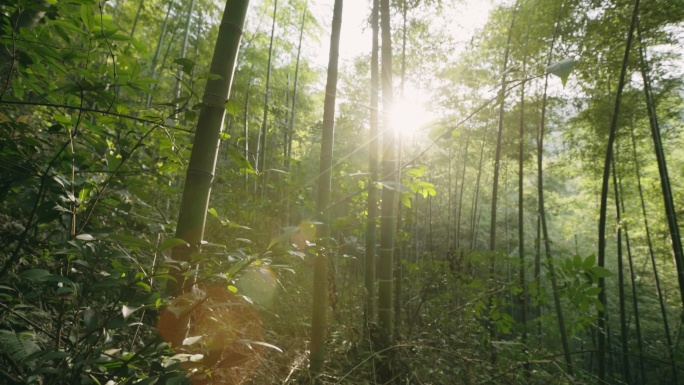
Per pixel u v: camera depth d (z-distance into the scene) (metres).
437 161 8.06
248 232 3.03
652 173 8.53
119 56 1.23
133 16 6.16
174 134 1.51
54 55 1.14
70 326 1.15
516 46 5.84
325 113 2.41
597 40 5.18
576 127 7.20
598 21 4.99
